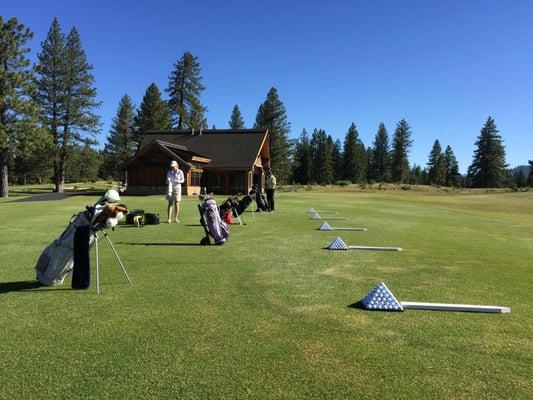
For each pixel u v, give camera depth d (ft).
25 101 131.34
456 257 28.94
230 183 141.59
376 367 12.48
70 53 164.45
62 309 17.24
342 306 17.95
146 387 11.28
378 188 238.68
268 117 248.73
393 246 33.24
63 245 20.26
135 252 29.19
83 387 11.26
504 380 11.80
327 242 34.40
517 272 24.66
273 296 19.25
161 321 15.98
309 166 369.30
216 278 22.30
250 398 10.81
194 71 208.95
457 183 410.11
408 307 17.72
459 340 14.48
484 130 332.19
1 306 17.57
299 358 13.01
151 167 126.82
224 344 13.97
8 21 128.77
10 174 297.53
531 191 219.82
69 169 190.08
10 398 10.71
